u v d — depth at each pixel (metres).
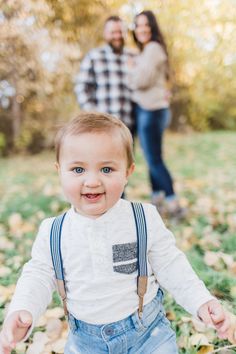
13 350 2.20
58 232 1.60
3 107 7.68
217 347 2.14
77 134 1.53
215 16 8.41
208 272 2.78
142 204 1.67
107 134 1.53
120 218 1.59
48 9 6.62
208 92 10.09
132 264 1.58
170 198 4.08
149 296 1.62
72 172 1.54
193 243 3.38
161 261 1.65
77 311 1.59
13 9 6.29
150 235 1.61
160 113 4.03
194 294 1.58
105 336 1.58
